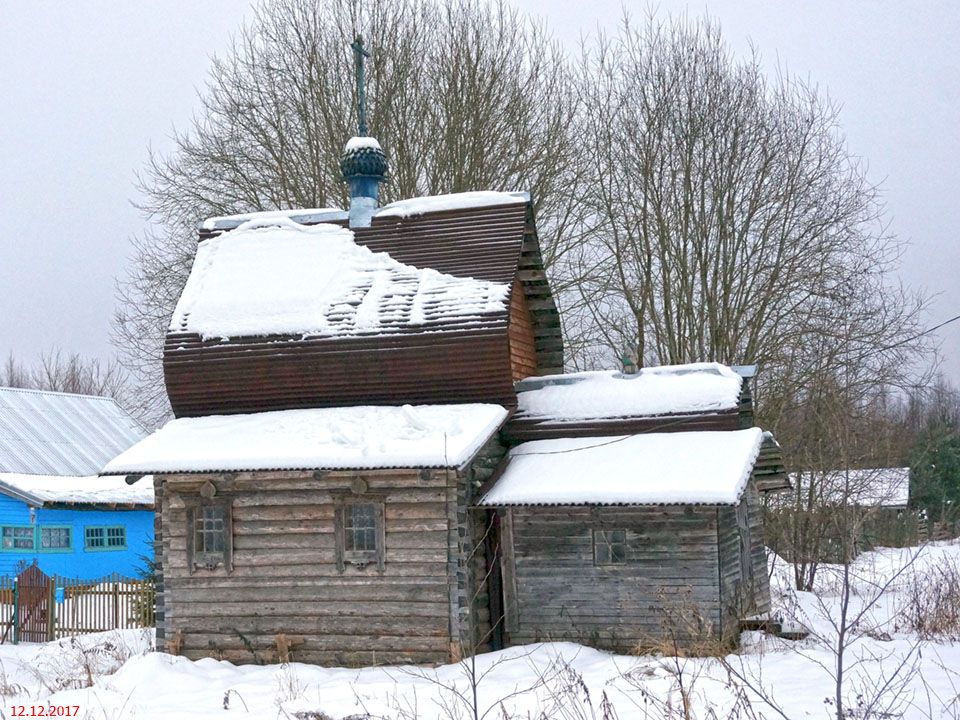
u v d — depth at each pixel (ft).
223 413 66.69
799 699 44.83
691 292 110.32
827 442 95.76
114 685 56.44
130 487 113.80
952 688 45.85
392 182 109.91
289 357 65.05
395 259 67.97
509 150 111.14
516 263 65.72
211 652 61.72
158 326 110.11
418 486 59.06
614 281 113.50
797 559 98.37
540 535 61.36
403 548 59.11
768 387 106.73
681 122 109.91
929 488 153.17
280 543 61.11
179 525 62.80
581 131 115.65
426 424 60.29
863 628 64.75
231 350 66.23
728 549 60.75
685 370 65.98
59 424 122.93
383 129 109.50
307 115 109.19
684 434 62.13
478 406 62.34
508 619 61.46
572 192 112.57
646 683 48.83
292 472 60.90
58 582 86.63
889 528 123.65
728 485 56.34
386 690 51.67
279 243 70.90
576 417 65.10
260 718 46.70
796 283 105.29
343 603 59.82
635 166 112.27
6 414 117.29
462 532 58.59
